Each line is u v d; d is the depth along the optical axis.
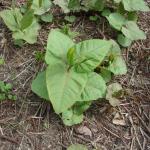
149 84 0.94
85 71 0.80
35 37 0.94
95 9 1.04
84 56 0.81
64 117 0.82
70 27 1.03
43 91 0.81
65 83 0.78
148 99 0.91
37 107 0.86
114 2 1.05
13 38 0.96
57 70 0.79
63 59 0.81
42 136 0.81
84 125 0.84
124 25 0.97
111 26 1.02
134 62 0.98
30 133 0.82
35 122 0.83
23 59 0.94
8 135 0.81
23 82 0.89
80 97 0.80
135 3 1.00
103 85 0.82
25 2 1.06
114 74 0.92
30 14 0.90
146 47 1.02
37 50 0.96
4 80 0.89
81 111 0.83
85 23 1.04
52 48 0.81
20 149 0.79
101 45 0.82
